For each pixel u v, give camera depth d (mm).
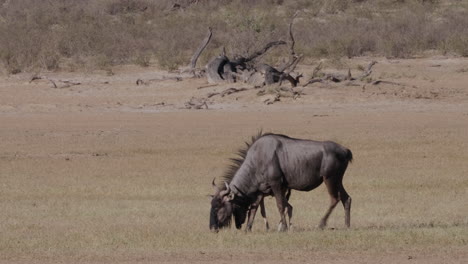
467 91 126625
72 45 165750
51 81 133375
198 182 69188
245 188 47469
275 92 121375
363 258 40531
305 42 171500
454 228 46844
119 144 89125
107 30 183125
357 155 82250
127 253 41656
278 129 97500
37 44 162250
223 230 46719
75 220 53094
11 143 89750
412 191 65188
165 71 145500
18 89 128625
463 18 192125
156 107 116688
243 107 115500
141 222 52094
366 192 64875
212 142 89688
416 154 82625
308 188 48375
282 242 43562
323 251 41906
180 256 41062
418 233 44969
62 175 72625
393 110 112625
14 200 61531
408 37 171375
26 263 39719
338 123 102375
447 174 72500
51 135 95062
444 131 96188
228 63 134000
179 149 86062
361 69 145875
